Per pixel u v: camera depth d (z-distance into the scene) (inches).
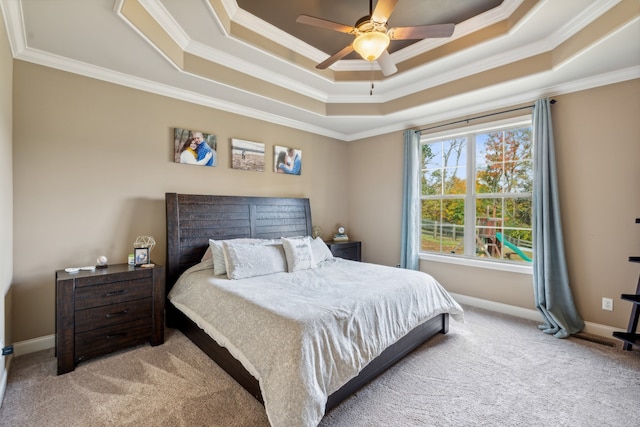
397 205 178.7
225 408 69.9
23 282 94.5
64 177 101.7
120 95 113.1
